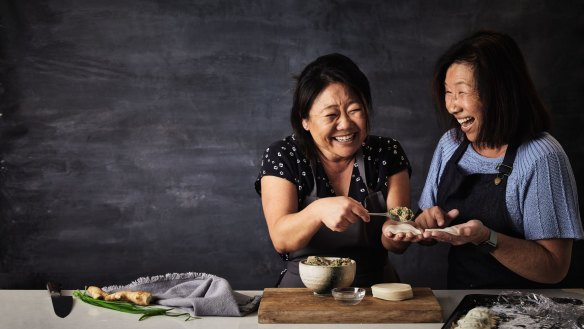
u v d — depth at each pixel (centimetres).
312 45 368
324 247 209
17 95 368
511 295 179
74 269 374
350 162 215
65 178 371
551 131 367
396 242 210
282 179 210
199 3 368
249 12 368
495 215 212
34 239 372
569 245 204
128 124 370
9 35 367
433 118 370
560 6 363
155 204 373
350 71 194
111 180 372
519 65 205
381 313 167
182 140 371
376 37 367
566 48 364
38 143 370
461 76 205
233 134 371
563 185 201
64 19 367
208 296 181
